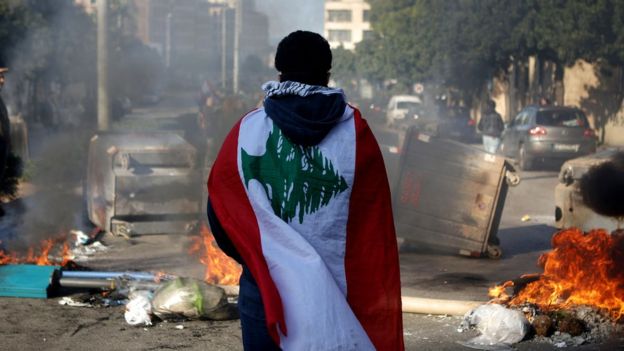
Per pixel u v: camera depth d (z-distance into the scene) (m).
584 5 25.62
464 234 9.34
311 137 2.86
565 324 5.89
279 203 2.87
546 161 22.02
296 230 2.86
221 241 2.98
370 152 2.92
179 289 6.21
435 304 6.44
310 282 2.75
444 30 34.78
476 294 7.39
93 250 9.52
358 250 2.89
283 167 2.88
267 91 2.97
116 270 8.34
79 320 6.29
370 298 2.87
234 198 2.89
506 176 9.27
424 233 9.41
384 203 2.93
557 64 34.94
